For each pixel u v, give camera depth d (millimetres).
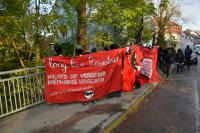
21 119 4254
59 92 5090
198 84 8289
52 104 5137
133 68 6480
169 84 8273
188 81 9000
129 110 4910
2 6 5695
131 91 6441
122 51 5922
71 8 7547
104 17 8617
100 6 8414
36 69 5344
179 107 5285
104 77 5262
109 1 8227
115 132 3861
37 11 6309
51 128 3834
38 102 5102
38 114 4512
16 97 4930
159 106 5359
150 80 7859
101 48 9797
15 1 5707
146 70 7629
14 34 6223
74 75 5121
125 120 4406
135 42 10367
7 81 4637
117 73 5504
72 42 8289
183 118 4516
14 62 6582
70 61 5090
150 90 7047
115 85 5535
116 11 8602
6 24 5941
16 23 5996
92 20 8461
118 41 10328
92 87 5160
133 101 5418
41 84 5223
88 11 8359
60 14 6965
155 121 4355
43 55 6746
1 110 4328
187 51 14961
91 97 5152
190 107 5289
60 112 4617
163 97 6246
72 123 4039
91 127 3867
